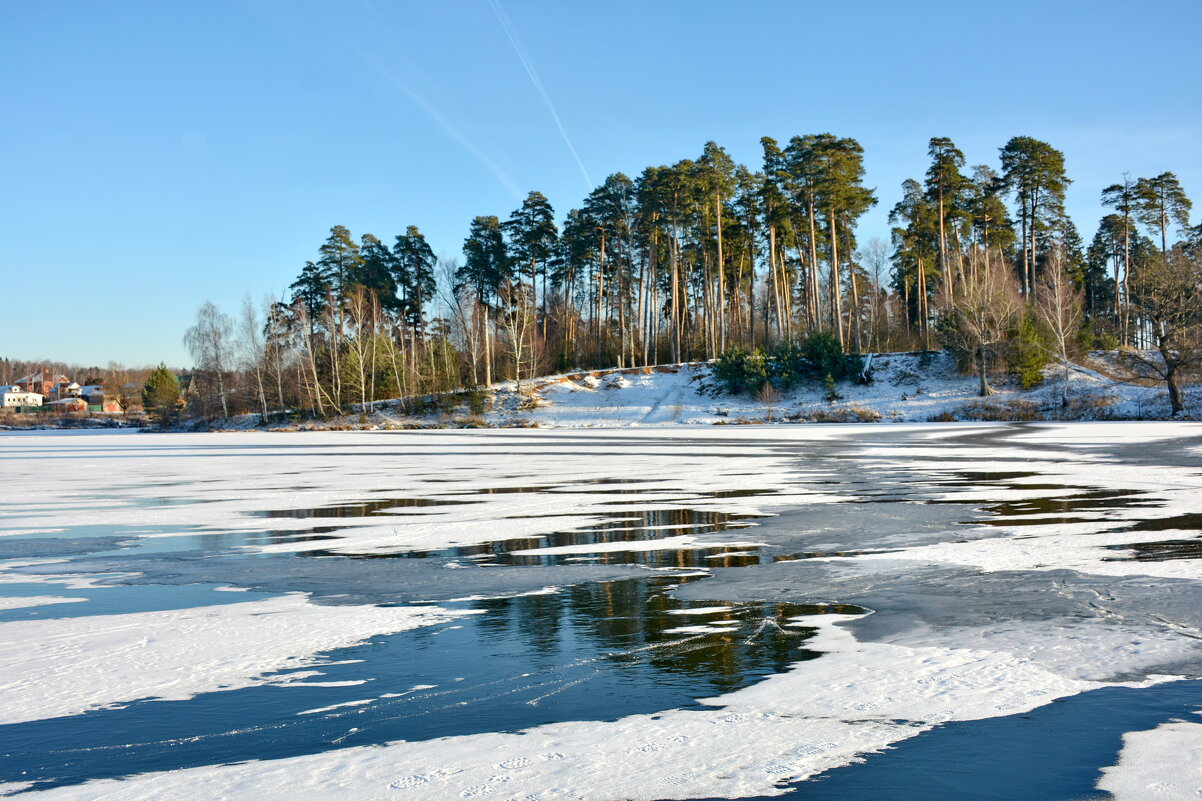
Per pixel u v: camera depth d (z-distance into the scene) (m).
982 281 66.88
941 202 71.25
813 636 7.63
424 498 19.06
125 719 5.82
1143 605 8.47
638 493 19.33
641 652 7.26
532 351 77.31
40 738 5.49
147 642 7.77
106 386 160.38
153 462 33.03
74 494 21.33
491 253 88.69
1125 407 53.72
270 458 34.03
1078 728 5.38
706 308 79.88
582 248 85.38
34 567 11.66
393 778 4.77
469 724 5.64
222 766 5.00
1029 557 11.01
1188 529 12.96
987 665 6.67
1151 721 5.48
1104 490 17.97
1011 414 55.78
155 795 4.61
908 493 18.30
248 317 80.94
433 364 78.12
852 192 69.06
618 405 69.31
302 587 10.14
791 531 13.62
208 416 81.81
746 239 79.88
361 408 75.62
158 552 12.73
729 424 60.12
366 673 6.80
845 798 4.43
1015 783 4.60
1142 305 53.78
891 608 8.59
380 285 89.06
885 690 6.14
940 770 4.77
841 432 45.19
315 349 83.06
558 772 4.81
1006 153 70.56
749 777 4.71
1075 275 87.69
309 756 5.13
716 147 72.50
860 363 68.00
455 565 11.38
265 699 6.21
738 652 7.20
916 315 99.25
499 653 7.30
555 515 15.98
